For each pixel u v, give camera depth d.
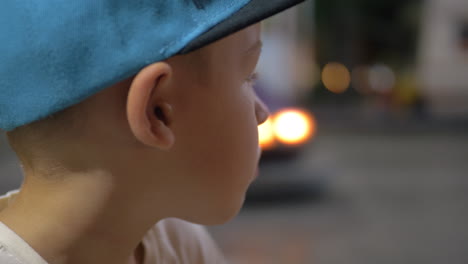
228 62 0.68
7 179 6.52
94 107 0.63
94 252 0.68
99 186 0.66
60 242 0.66
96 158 0.65
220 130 0.68
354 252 4.30
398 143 11.27
